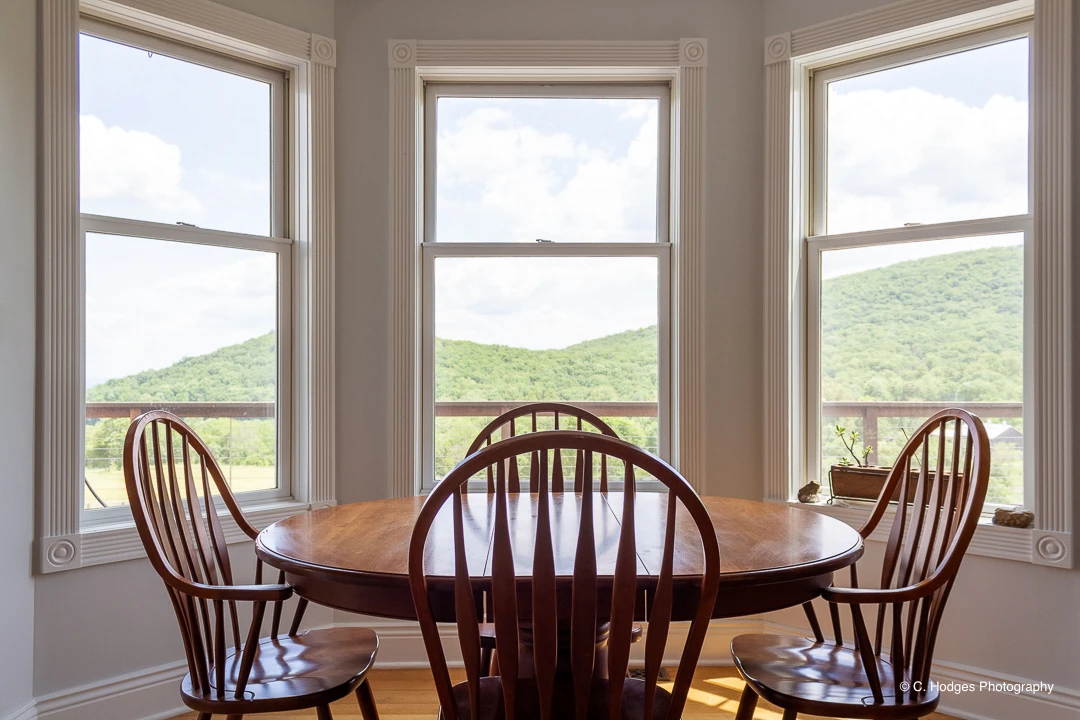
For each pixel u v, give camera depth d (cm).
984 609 247
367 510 197
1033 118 243
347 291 306
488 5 309
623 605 121
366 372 306
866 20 279
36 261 230
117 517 256
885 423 287
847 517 278
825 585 151
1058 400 235
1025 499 254
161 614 254
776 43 300
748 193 307
